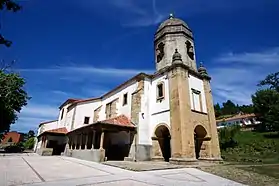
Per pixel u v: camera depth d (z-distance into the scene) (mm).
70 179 8602
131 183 7855
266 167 13820
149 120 20422
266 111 45281
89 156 19062
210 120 19750
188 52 21484
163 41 21812
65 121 35188
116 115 24703
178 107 17125
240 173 11469
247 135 40719
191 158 15734
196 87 20078
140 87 21172
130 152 19172
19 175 9406
